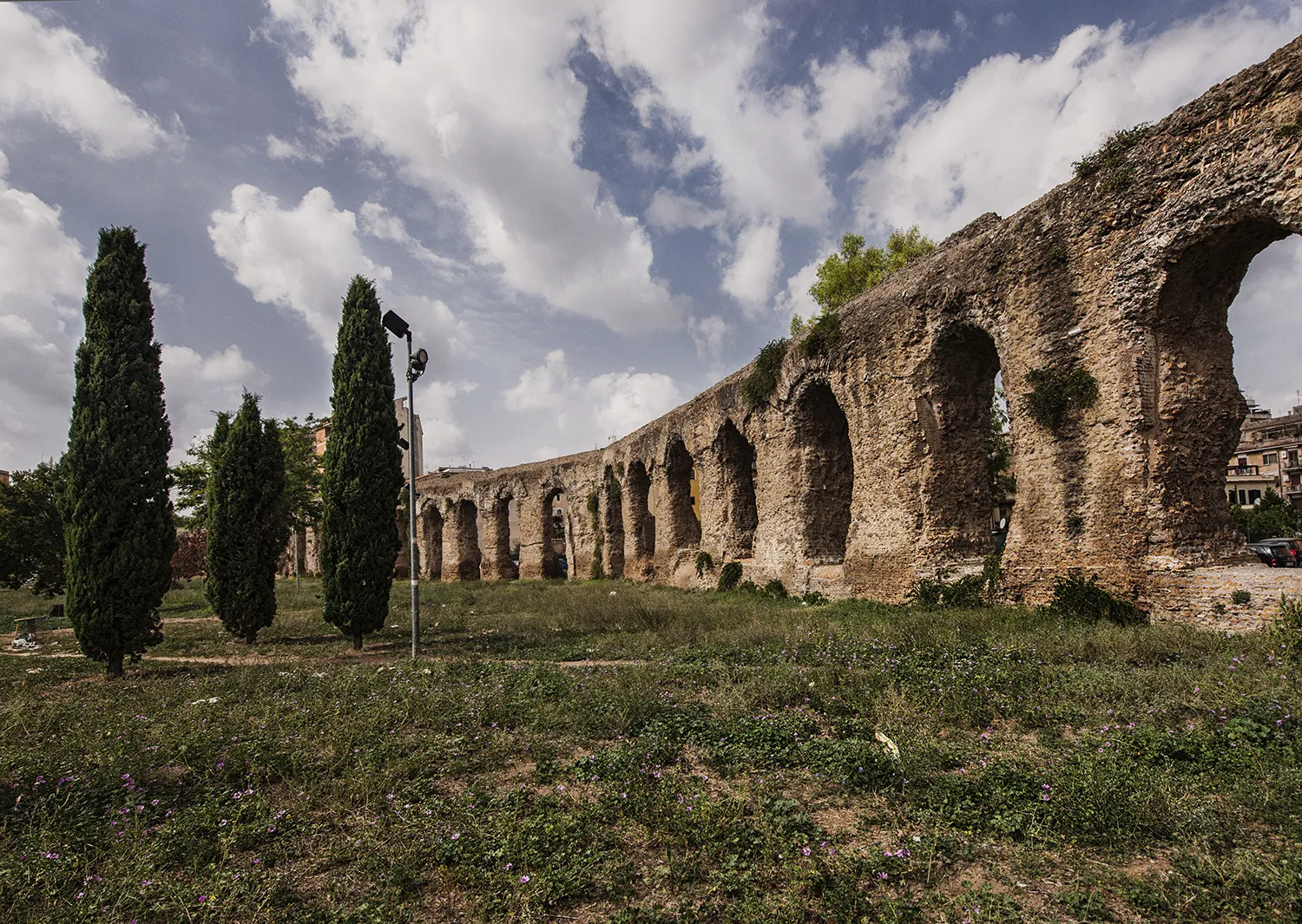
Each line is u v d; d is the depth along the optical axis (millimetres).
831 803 4633
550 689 7934
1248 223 9031
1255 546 22141
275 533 15617
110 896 3543
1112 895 3469
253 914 3432
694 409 25219
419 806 4652
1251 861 3541
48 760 5723
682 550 26781
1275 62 8555
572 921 3371
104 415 11328
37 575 23703
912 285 14500
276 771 5461
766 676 7953
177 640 15234
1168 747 5055
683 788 4754
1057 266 11273
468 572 43062
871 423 15734
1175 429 10047
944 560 13844
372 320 14445
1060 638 8875
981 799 4453
